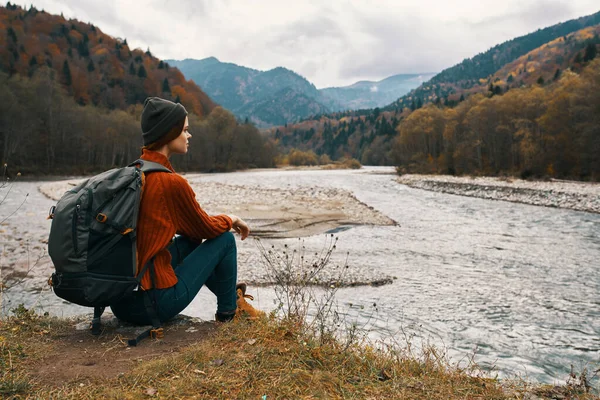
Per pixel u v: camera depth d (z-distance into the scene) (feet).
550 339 16.10
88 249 7.32
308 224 49.06
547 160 164.04
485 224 56.13
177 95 451.12
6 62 350.84
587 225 56.29
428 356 10.25
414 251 36.40
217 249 9.29
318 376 7.37
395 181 168.86
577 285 25.44
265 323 9.55
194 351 7.89
